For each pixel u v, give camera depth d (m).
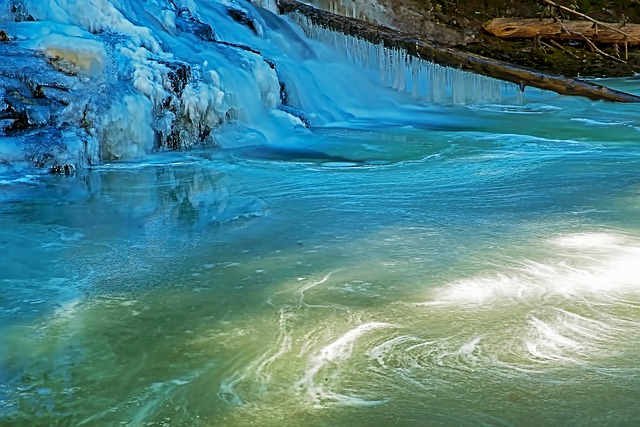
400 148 7.93
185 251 4.37
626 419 2.54
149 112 7.42
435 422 2.54
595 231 4.66
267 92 8.84
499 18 14.24
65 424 2.58
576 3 15.02
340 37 11.30
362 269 4.01
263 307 3.52
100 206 5.43
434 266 4.04
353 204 5.45
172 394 2.76
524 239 4.50
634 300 3.53
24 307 3.55
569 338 3.14
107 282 3.88
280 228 4.84
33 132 6.58
